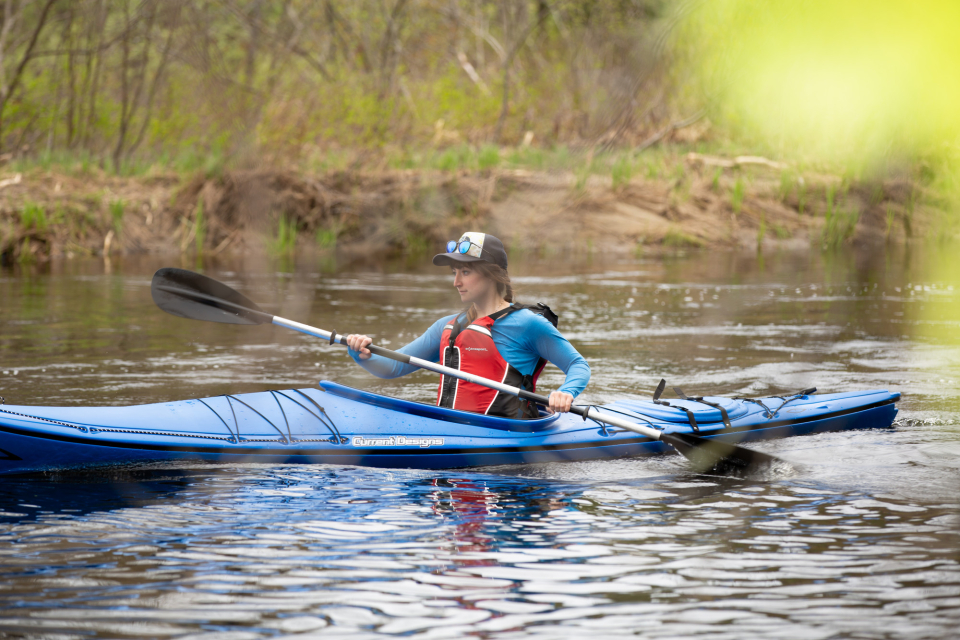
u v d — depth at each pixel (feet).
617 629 24.21
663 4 176.76
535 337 44.80
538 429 45.19
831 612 25.25
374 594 26.37
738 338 78.59
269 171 161.79
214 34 187.93
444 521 33.30
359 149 173.37
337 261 143.13
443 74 217.36
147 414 41.47
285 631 23.89
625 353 71.97
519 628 24.21
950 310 93.97
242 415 42.70
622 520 33.60
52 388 55.62
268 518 33.30
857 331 81.97
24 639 23.22
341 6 229.04
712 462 41.78
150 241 153.38
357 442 42.11
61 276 117.60
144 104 189.57
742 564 28.81
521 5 240.12
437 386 61.31
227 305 48.73
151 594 26.14
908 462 42.96
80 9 186.70
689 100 182.60
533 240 160.97
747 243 164.55
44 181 158.71
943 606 25.61
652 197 171.32
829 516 34.04
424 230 164.96
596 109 194.08
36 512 33.50
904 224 172.04
